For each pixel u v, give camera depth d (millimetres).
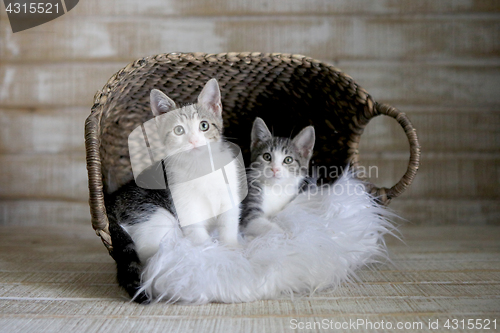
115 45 2598
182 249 1336
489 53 2572
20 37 2584
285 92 2006
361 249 1547
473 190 2621
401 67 2586
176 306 1266
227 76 1901
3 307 1255
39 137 2641
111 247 1386
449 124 2602
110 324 1136
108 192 1885
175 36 2598
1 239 2262
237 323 1142
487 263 1716
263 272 1305
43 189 2660
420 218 2641
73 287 1444
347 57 2594
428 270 1620
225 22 2586
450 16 2566
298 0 2570
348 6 2564
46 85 2615
